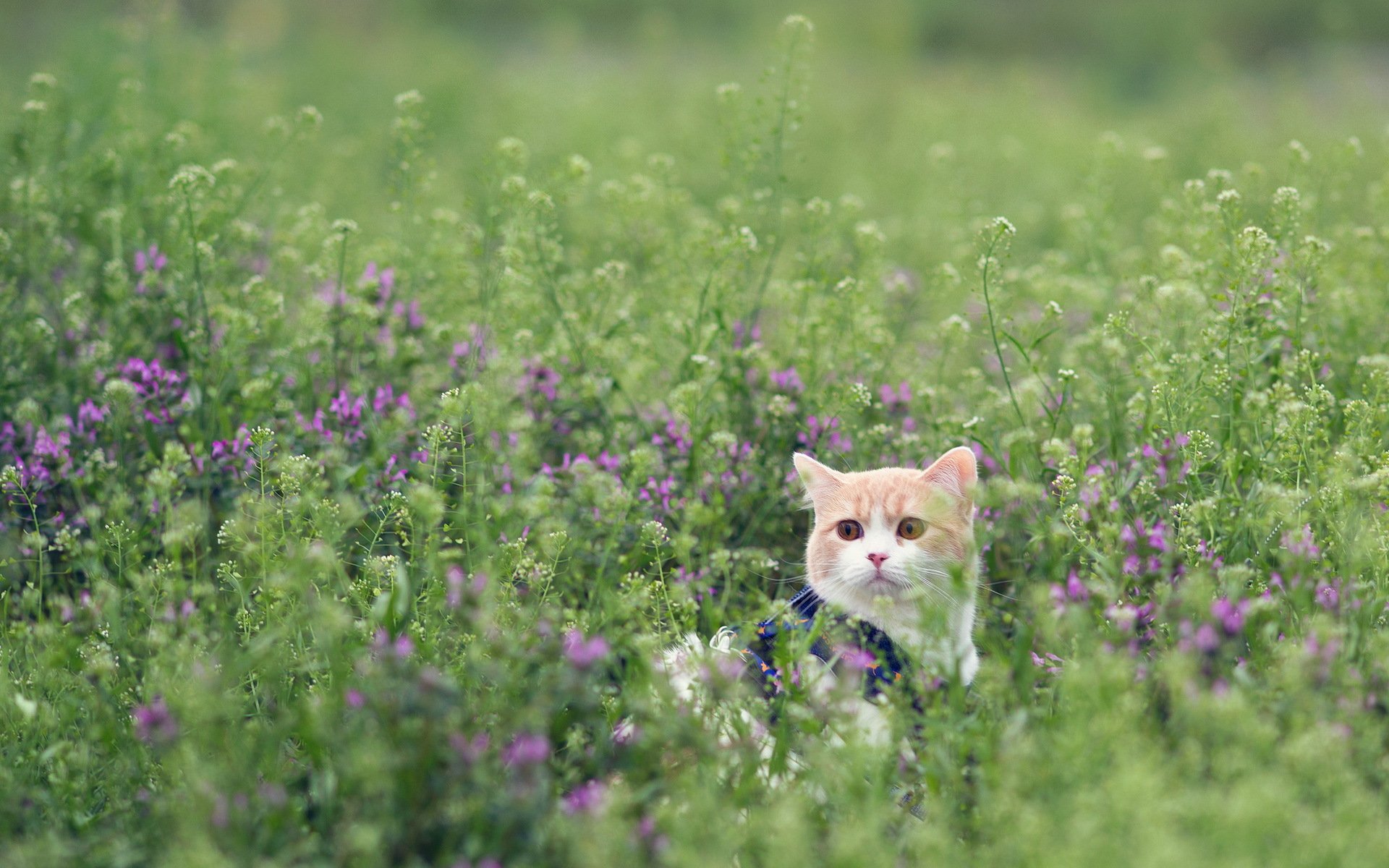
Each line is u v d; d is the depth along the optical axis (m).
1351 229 13.55
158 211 13.51
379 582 7.91
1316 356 9.93
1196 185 12.27
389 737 5.80
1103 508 8.56
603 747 6.56
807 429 10.87
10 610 9.01
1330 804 5.86
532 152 20.81
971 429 10.16
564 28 35.34
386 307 12.50
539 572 8.16
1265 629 7.25
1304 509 8.53
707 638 8.91
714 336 11.33
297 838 6.00
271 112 23.72
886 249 16.00
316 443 10.28
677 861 5.56
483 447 9.01
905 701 6.88
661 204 14.63
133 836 6.34
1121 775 5.42
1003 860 5.73
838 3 41.97
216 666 7.07
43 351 11.65
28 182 13.01
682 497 10.23
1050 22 50.47
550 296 12.29
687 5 49.88
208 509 9.51
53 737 7.20
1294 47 45.78
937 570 8.80
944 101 29.59
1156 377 9.70
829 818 6.55
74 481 9.58
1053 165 23.92
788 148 14.04
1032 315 14.53
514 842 5.71
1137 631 7.73
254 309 11.72
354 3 45.25
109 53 21.12
